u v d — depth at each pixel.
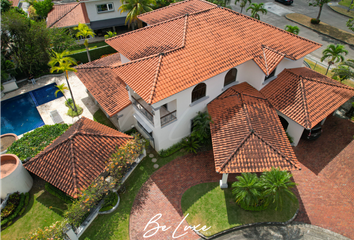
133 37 23.92
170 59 20.02
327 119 25.80
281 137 19.44
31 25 30.41
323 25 45.34
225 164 17.53
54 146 18.52
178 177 20.75
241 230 17.62
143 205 18.91
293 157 18.19
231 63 20.97
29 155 20.17
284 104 22.22
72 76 33.16
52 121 26.55
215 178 20.64
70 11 41.50
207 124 21.44
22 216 18.12
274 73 24.77
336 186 19.91
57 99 29.22
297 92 22.67
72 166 17.36
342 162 21.59
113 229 17.50
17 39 30.27
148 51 21.94
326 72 30.81
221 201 19.06
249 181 16.86
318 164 21.48
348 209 18.48
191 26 22.80
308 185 20.00
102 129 20.75
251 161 17.64
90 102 28.78
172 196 19.45
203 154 22.55
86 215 17.55
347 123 25.30
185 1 29.44
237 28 24.03
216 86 22.36
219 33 22.98
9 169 18.67
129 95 22.36
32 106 29.23
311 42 25.41
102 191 17.19
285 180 16.48
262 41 23.92
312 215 18.23
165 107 22.88
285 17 48.78
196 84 19.19
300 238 17.09
